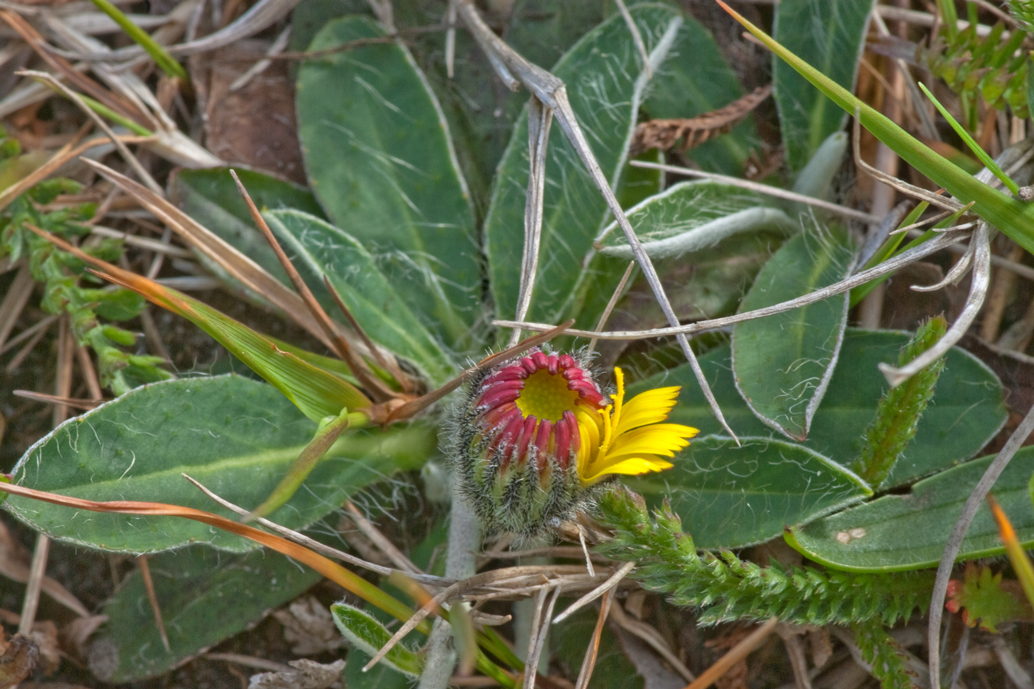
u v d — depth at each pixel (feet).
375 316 1.09
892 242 1.06
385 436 1.07
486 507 1.04
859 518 1.05
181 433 1.06
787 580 1.04
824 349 1.06
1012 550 1.01
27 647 1.08
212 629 1.08
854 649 1.06
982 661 1.06
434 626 1.05
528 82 1.07
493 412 1.03
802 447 1.05
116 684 1.08
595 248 1.05
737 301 1.09
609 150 1.09
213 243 1.08
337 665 1.06
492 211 1.09
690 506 1.06
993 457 1.05
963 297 1.08
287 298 1.08
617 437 1.03
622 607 1.08
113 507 1.02
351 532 1.08
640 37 1.09
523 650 1.07
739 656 1.06
